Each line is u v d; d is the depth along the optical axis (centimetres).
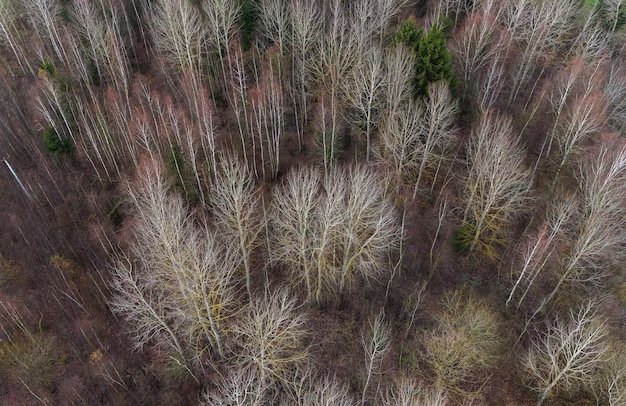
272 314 2869
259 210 4066
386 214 3369
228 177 3312
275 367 3041
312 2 4478
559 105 4188
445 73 3909
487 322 3272
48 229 4156
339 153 4406
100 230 4103
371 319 3694
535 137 4491
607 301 3534
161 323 3014
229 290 3412
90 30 4719
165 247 2862
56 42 5166
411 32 4041
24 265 3950
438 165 4050
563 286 3691
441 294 3819
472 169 3769
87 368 3531
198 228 3850
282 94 4612
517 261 3919
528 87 4962
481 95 4656
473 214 3931
